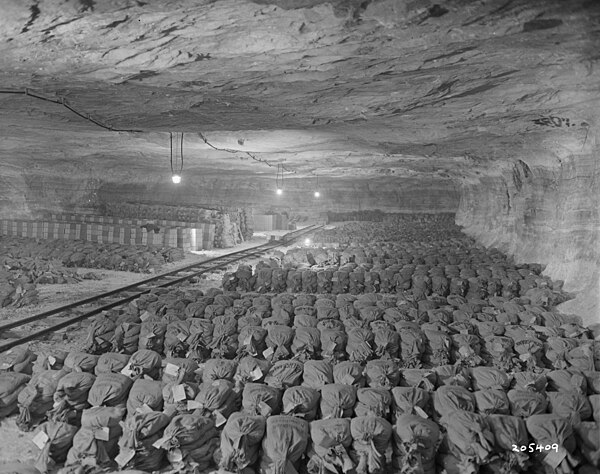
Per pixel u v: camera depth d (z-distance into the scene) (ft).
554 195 59.62
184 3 22.29
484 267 64.23
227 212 124.47
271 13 23.25
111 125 54.80
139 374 27.76
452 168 100.37
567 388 27.84
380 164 103.65
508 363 33.55
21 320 44.11
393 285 59.93
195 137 73.82
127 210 131.44
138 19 23.91
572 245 51.85
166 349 34.68
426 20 23.27
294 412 24.53
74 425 24.39
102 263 79.00
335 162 103.50
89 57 29.12
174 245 99.76
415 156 84.28
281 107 42.93
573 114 41.29
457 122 47.14
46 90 38.19
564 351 33.86
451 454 22.75
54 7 22.50
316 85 35.32
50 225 103.60
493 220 98.22
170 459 22.33
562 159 53.16
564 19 23.02
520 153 61.31
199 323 35.32
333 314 40.01
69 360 28.60
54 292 59.57
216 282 70.54
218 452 22.88
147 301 45.16
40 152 97.96
